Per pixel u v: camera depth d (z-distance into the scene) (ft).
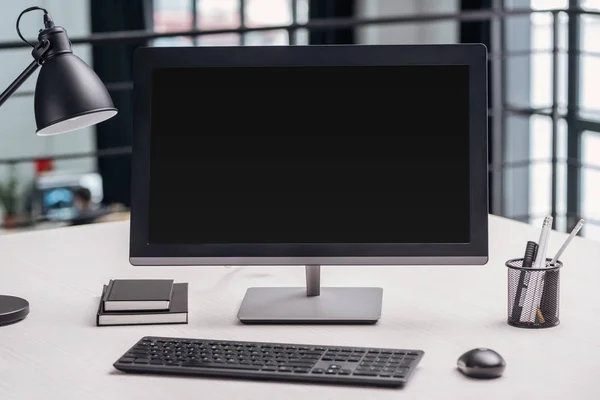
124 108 23.85
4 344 5.65
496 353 5.04
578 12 14.26
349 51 6.01
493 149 18.16
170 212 6.12
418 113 6.02
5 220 23.34
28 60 24.49
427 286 6.66
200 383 5.01
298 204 6.08
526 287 5.74
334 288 6.49
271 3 23.04
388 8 23.56
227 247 6.07
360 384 4.93
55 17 24.27
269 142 6.08
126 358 5.24
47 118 5.83
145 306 6.00
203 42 22.90
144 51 6.09
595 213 17.40
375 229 6.04
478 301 6.31
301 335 5.74
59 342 5.67
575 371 5.08
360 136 6.04
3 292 6.68
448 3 22.43
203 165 6.10
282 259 6.07
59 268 7.28
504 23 19.15
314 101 6.05
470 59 5.98
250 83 6.07
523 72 19.12
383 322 5.94
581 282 6.66
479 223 5.98
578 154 17.42
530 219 19.49
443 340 5.59
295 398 4.79
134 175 6.10
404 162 6.03
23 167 24.23
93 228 8.55
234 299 6.46
